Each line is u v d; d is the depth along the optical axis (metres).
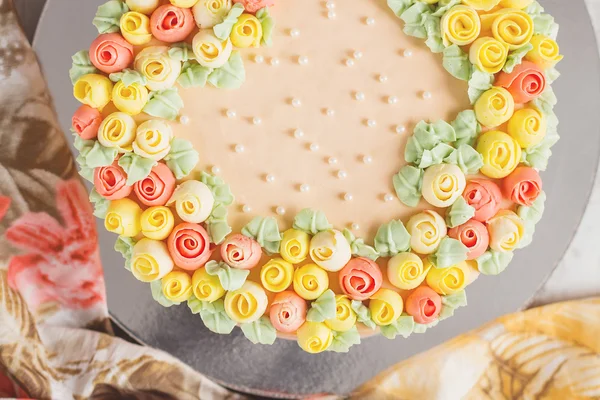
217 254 0.41
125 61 0.40
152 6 0.40
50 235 0.47
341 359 0.47
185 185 0.41
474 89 0.40
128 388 0.46
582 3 0.46
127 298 0.47
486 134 0.41
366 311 0.41
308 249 0.41
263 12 0.40
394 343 0.47
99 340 0.47
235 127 0.41
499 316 0.47
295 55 0.41
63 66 0.46
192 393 0.47
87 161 0.40
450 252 0.40
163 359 0.47
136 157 0.40
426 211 0.41
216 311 0.41
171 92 0.41
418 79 0.41
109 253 0.47
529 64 0.40
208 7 0.40
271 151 0.42
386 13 0.41
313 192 0.42
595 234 0.49
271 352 0.47
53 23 0.45
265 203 0.42
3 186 0.47
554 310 0.48
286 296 0.41
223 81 0.41
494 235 0.41
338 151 0.42
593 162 0.46
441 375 0.47
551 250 0.47
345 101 0.41
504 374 0.47
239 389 0.47
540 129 0.40
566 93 0.46
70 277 0.47
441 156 0.41
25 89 0.46
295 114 0.41
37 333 0.47
